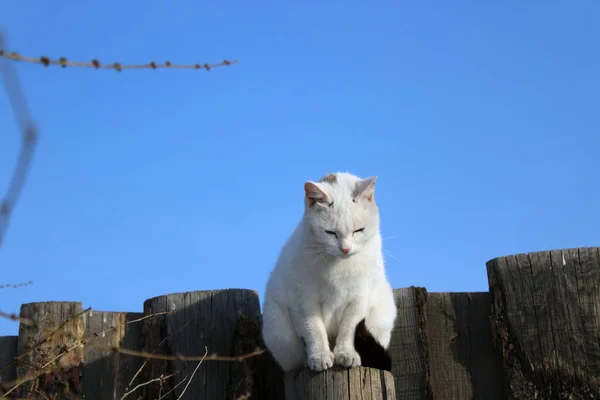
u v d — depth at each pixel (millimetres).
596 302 5027
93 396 5492
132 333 5766
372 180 5688
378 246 5691
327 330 5645
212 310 5754
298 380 4934
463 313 5516
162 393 5527
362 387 4645
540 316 5129
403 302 5625
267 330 5523
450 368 5402
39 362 5211
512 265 5309
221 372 5578
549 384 4984
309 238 5496
